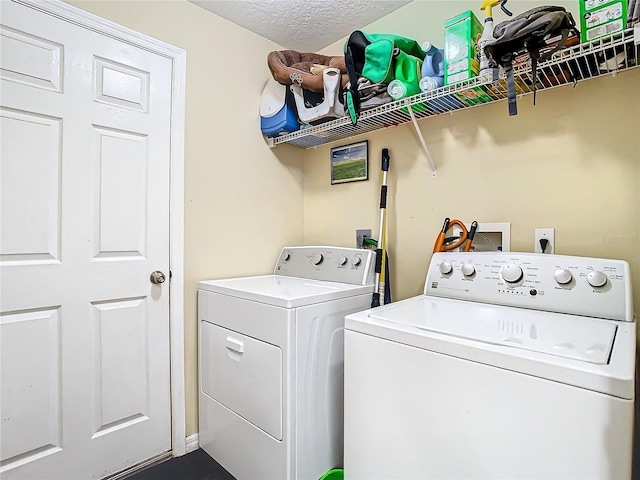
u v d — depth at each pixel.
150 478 1.57
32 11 1.36
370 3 1.82
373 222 1.97
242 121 2.04
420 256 1.76
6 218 1.31
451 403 0.85
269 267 2.17
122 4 1.59
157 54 1.70
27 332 1.36
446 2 1.68
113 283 1.56
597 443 0.66
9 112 1.32
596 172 1.27
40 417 1.38
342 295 1.52
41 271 1.38
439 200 1.69
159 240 1.71
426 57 1.49
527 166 1.43
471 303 1.28
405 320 1.04
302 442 1.36
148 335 1.67
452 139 1.65
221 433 1.64
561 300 1.13
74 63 1.46
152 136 1.68
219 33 1.94
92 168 1.51
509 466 0.76
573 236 1.32
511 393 0.76
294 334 1.33
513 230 1.46
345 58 1.59
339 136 2.06
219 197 1.93
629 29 0.99
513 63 1.19
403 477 0.93
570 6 1.36
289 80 1.82
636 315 1.18
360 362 1.04
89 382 1.50
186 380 1.79
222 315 1.64
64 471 1.43
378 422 0.99
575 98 1.31
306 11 1.89
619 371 0.66
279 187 2.24
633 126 1.20
